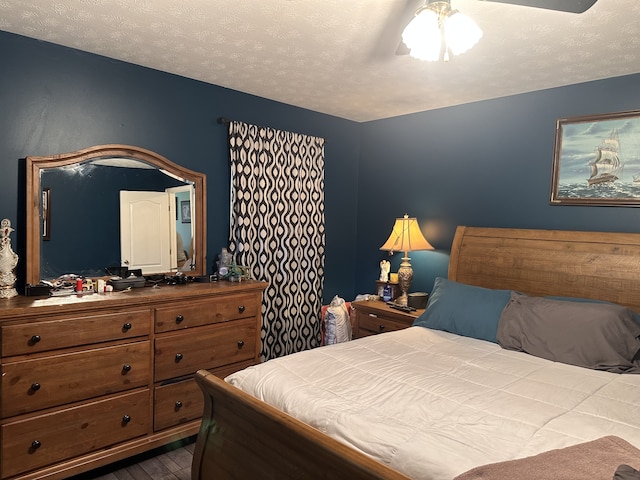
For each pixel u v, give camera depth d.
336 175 4.33
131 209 2.99
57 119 2.68
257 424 1.71
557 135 3.14
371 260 4.44
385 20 2.17
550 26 2.16
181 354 2.75
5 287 2.39
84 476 2.45
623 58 2.57
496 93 3.36
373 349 2.50
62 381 2.29
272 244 3.71
